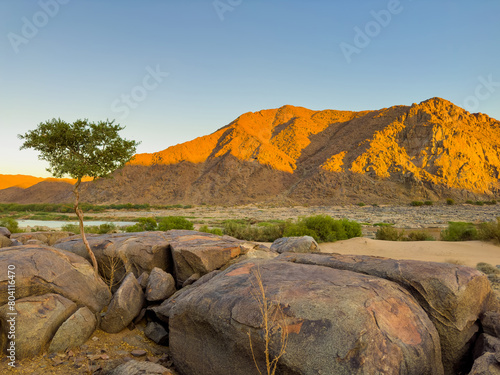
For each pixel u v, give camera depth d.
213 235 9.88
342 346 3.42
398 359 3.49
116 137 6.85
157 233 10.11
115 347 5.34
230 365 4.09
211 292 4.70
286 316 3.81
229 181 182.75
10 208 98.50
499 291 8.45
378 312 3.80
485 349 3.99
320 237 23.92
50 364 4.58
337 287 4.25
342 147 194.62
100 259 8.55
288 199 149.62
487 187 151.12
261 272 5.18
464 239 24.44
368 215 71.38
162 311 5.85
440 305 4.32
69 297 5.80
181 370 4.71
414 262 5.04
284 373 3.58
